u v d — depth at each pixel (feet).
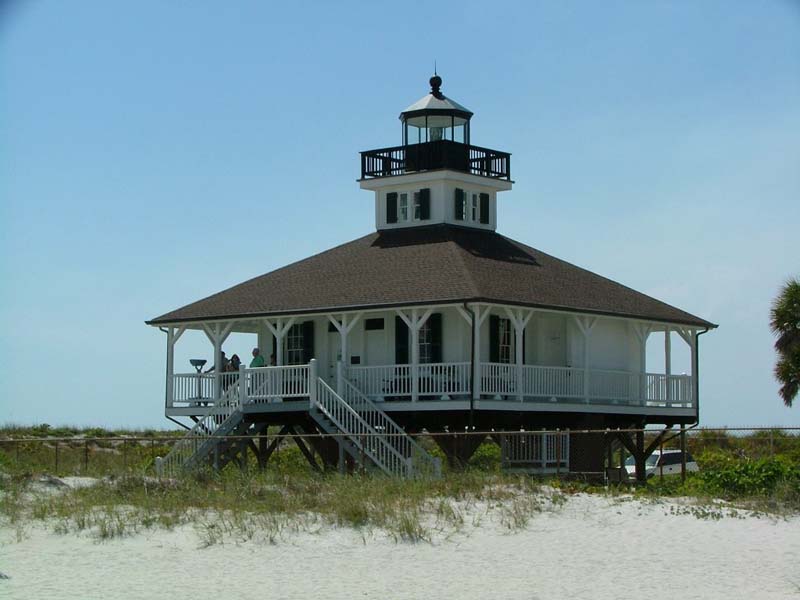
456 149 152.05
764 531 88.43
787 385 140.87
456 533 87.04
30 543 85.20
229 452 135.33
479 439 128.36
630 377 145.38
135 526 89.61
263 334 148.66
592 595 70.33
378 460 120.16
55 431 186.91
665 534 87.30
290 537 85.66
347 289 138.31
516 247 154.40
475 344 127.13
